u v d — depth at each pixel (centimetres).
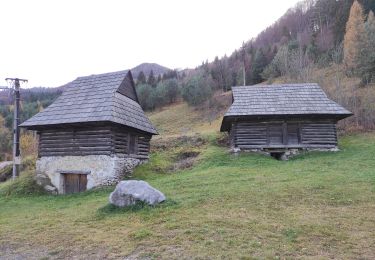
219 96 5994
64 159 1842
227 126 2539
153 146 2841
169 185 1458
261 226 837
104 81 2059
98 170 1759
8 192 1809
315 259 649
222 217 917
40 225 1020
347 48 4028
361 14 4369
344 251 690
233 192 1203
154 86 7431
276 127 2220
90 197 1538
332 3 7156
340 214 927
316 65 4566
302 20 9212
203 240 758
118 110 1850
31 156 3091
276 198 1103
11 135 5531
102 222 972
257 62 6391
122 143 1892
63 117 1833
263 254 673
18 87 2319
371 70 3453
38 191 1809
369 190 1152
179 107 5956
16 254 784
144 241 779
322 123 2203
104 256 721
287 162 1909
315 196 1110
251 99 2305
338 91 3156
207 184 1409
